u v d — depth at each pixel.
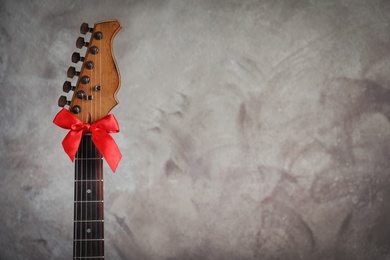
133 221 1.80
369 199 1.82
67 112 1.23
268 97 1.84
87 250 1.24
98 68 1.27
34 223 1.78
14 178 1.78
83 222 1.25
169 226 1.80
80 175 1.26
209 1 1.87
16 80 1.81
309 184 1.82
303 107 1.84
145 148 1.82
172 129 1.83
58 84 1.82
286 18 1.86
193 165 1.82
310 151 1.83
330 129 1.84
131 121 1.82
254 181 1.82
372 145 1.83
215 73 1.85
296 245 1.80
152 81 1.84
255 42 1.86
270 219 1.81
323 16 1.86
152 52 1.85
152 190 1.81
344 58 1.86
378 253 1.81
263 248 1.80
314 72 1.85
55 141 1.80
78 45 1.26
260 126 1.83
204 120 1.83
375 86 1.85
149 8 1.86
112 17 1.85
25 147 1.79
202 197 1.81
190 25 1.86
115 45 1.83
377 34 1.86
